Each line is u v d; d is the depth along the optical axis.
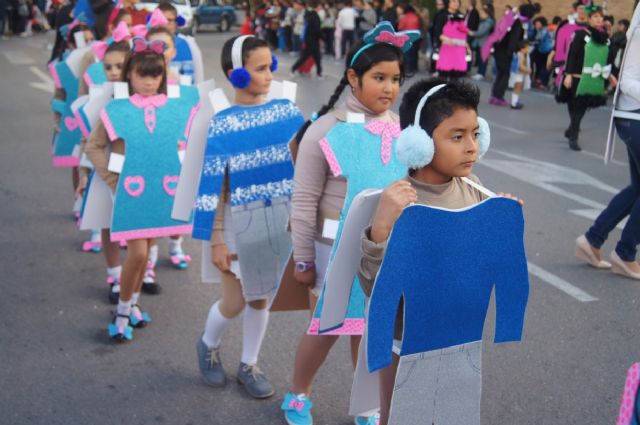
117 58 4.73
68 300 4.89
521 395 3.79
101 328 4.50
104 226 4.31
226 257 3.42
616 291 5.14
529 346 4.32
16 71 16.20
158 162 4.18
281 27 23.98
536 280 5.32
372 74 2.88
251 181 3.39
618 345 4.35
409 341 2.24
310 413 3.51
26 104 12.21
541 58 16.64
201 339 3.82
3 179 7.79
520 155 9.44
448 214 2.17
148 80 4.08
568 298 5.01
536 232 6.38
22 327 4.48
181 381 3.88
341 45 21.36
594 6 9.85
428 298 2.22
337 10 22.83
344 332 3.01
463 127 2.18
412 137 2.18
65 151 5.88
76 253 5.76
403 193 2.18
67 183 7.70
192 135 3.44
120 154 4.14
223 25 29.12
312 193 2.99
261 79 3.36
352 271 2.49
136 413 3.58
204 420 3.52
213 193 3.33
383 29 2.86
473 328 2.35
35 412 3.57
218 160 3.34
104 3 6.66
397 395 2.28
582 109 9.70
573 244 6.09
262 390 3.69
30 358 4.10
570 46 9.56
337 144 2.90
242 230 3.40
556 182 8.08
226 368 3.99
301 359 3.30
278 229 3.45
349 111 2.98
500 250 2.30
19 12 25.58
